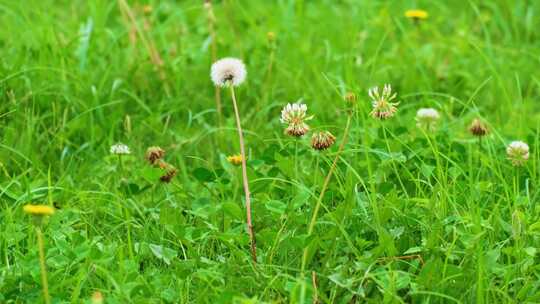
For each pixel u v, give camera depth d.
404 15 7.41
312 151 4.56
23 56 5.57
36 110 5.35
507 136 5.23
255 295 3.47
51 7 7.21
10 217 4.03
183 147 5.19
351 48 6.25
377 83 6.16
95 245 3.77
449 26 7.44
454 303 3.52
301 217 3.92
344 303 3.53
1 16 7.03
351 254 3.83
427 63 6.45
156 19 6.62
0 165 4.63
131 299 3.46
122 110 5.46
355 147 4.39
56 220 4.05
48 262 3.70
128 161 4.86
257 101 5.71
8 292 3.57
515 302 3.53
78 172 4.87
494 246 3.87
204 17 7.20
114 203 4.30
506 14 7.56
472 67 6.56
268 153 4.50
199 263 3.77
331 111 5.64
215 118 5.61
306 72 6.26
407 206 4.11
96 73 5.83
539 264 3.80
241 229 3.96
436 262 3.57
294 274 3.75
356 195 3.91
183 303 3.55
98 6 6.68
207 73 6.07
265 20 7.34
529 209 4.11
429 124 4.80
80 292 3.62
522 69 6.50
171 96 5.68
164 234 4.08
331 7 7.54
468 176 4.51
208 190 4.44
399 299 3.39
